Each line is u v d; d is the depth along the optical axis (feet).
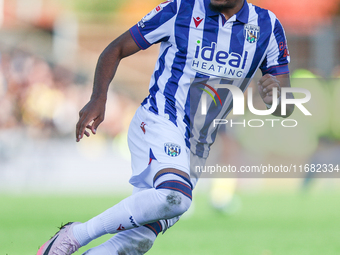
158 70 33.94
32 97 152.46
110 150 143.54
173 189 28.89
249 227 62.28
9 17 174.60
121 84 158.71
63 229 30.99
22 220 67.00
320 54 156.56
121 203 29.81
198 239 53.16
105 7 190.60
